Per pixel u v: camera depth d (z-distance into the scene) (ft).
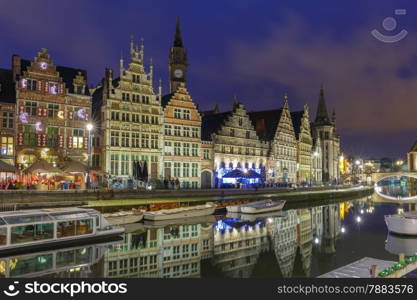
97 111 192.65
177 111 213.25
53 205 129.18
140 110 195.83
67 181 156.46
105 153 182.29
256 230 139.44
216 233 131.23
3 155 154.71
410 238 124.47
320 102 435.12
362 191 375.66
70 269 83.76
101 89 199.93
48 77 167.32
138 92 196.03
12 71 169.89
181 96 215.72
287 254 102.78
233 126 251.60
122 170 187.11
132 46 196.13
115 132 185.88
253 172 246.47
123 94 190.60
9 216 95.25
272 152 285.23
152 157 199.11
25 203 123.85
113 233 115.34
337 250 106.93
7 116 156.97
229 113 253.85
